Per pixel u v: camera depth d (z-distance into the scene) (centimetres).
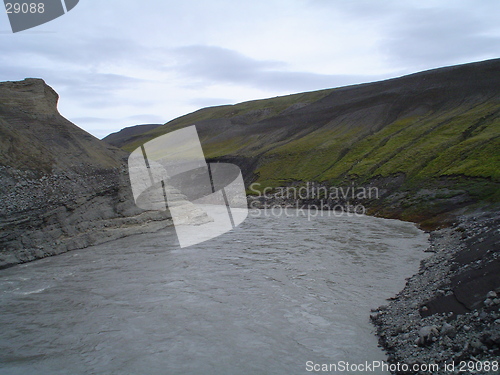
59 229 3231
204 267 2595
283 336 1548
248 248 3177
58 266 2683
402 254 2894
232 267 2588
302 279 2298
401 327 1519
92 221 3566
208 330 1619
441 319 1445
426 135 7606
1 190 3216
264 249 3136
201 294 2059
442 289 1748
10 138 3759
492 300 1391
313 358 1362
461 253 2361
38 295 2091
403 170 6181
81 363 1370
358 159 7831
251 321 1702
